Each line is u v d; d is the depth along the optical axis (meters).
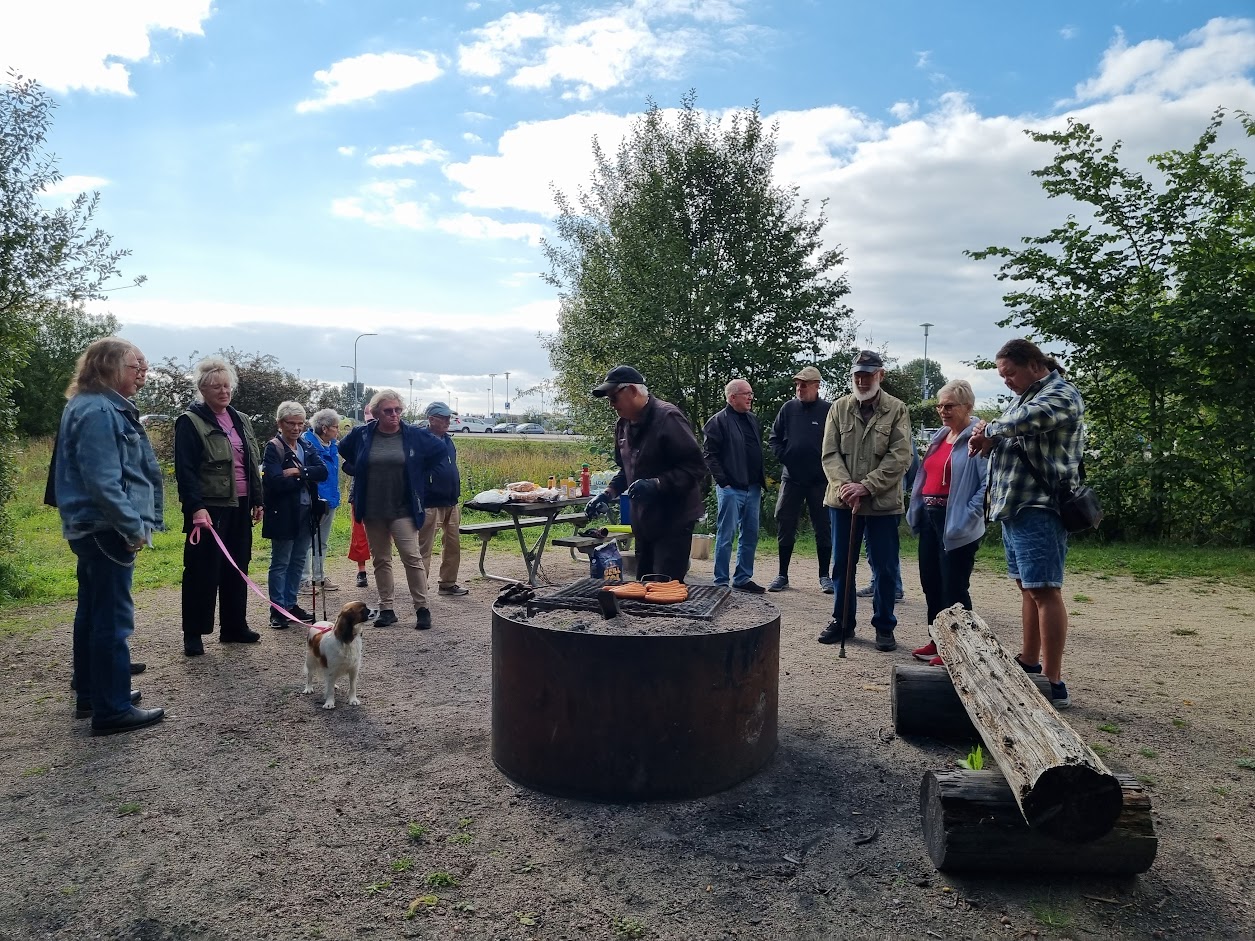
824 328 14.54
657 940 2.43
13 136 7.79
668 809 3.27
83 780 3.57
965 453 5.14
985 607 7.52
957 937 2.45
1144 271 12.23
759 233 14.32
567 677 3.32
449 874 2.78
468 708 4.53
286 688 4.89
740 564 7.90
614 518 9.91
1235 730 4.22
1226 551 11.16
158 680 5.02
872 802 3.36
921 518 5.55
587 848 2.97
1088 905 2.62
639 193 15.00
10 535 8.46
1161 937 2.46
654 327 14.18
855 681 5.05
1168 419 12.22
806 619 6.80
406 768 3.70
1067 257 12.59
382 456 6.26
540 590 4.03
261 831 3.10
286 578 6.59
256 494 6.00
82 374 4.07
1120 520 12.37
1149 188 11.98
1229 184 11.48
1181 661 5.62
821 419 7.99
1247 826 3.16
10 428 8.43
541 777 3.41
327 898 2.64
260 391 21.39
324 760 3.79
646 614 3.64
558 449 24.58
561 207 16.67
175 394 20.62
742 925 2.51
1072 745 2.61
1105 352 12.08
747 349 13.97
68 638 6.20
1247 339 11.30
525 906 2.60
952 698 4.00
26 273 7.92
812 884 2.74
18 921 2.52
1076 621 7.00
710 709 3.36
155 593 7.93
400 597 7.72
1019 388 4.43
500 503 7.86
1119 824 2.69
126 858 2.90
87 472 3.92
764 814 3.24
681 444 4.44
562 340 16.88
